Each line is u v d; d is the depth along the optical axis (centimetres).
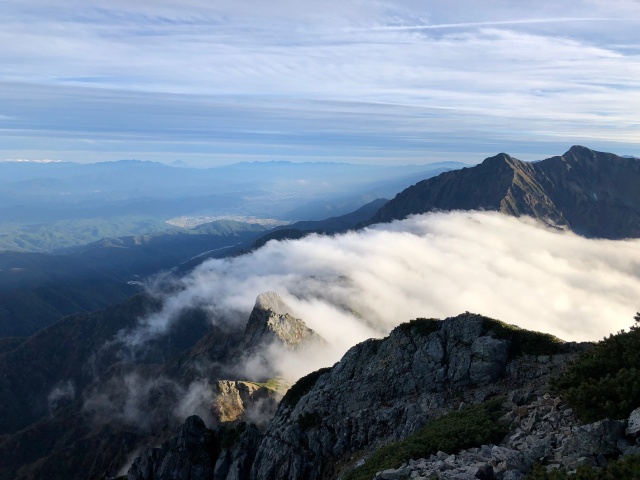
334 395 6894
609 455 2481
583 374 3538
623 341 3531
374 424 6100
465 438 3491
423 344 6588
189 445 8688
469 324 6378
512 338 6019
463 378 5897
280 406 8031
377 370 6775
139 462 8931
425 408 5784
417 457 3425
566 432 2988
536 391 4200
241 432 8538
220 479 7662
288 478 6141
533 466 2638
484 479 2678
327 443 6294
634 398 2972
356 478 3725
